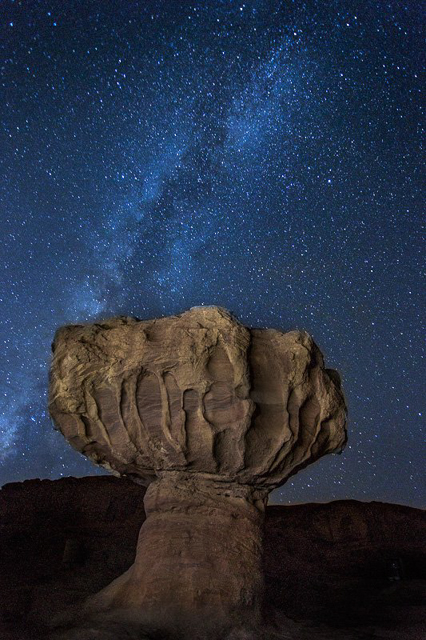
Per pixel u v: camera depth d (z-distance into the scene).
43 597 4.54
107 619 3.67
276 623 3.92
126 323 4.16
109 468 4.30
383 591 5.81
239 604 3.76
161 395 3.88
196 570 3.79
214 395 3.86
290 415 4.02
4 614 4.20
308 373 4.09
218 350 3.89
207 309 3.98
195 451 3.91
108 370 3.94
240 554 3.90
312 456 4.17
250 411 3.86
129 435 3.96
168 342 3.89
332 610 5.28
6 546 5.96
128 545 6.06
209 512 3.99
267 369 4.02
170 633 3.53
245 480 4.06
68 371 3.96
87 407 4.00
